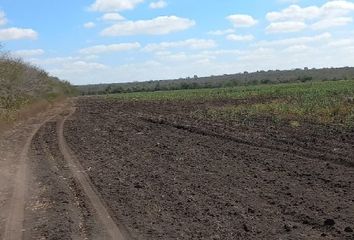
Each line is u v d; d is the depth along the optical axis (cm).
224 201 1027
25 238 846
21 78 3962
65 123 3284
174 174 1352
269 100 4738
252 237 792
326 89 5622
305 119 2630
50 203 1084
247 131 2281
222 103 4944
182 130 2556
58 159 1722
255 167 1399
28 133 2675
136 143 2092
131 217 938
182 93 8306
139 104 5825
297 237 785
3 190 1238
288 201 1008
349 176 1224
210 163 1502
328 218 877
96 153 1834
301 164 1415
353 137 1883
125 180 1298
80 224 911
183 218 916
